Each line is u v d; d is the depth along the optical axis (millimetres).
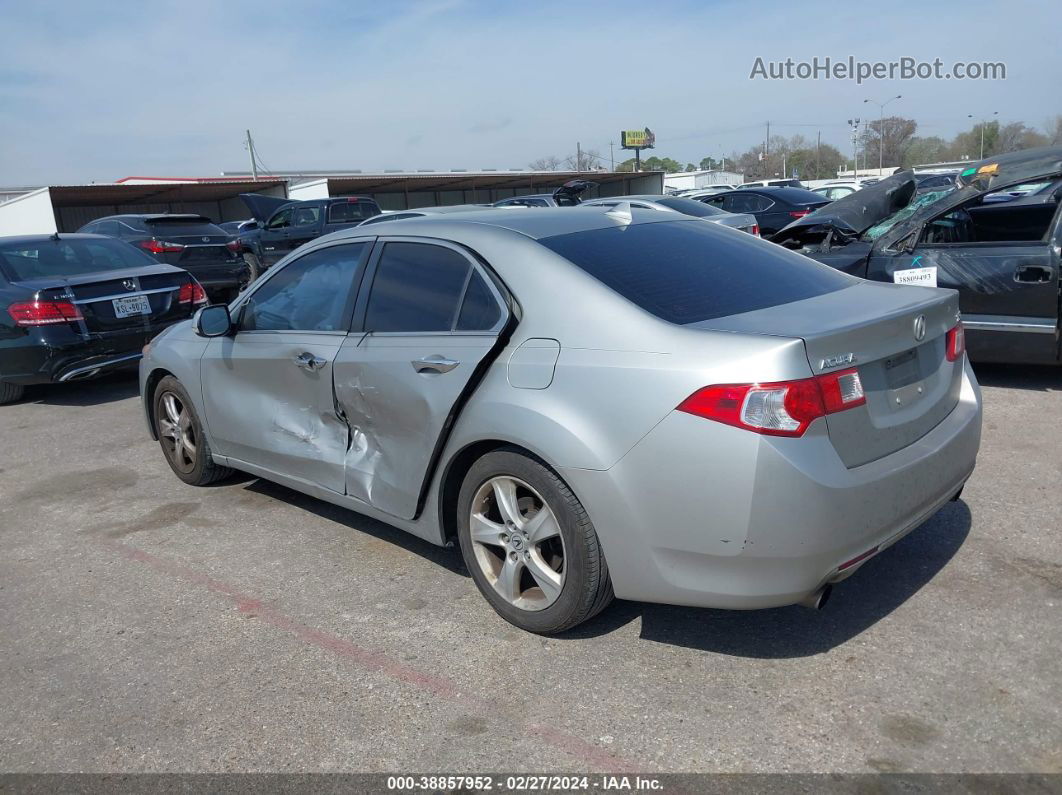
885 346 2934
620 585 2973
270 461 4453
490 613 3521
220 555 4246
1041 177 6035
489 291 3355
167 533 4570
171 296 8156
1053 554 3703
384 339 3705
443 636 3361
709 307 3084
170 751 2758
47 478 5664
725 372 2674
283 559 4156
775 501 2633
